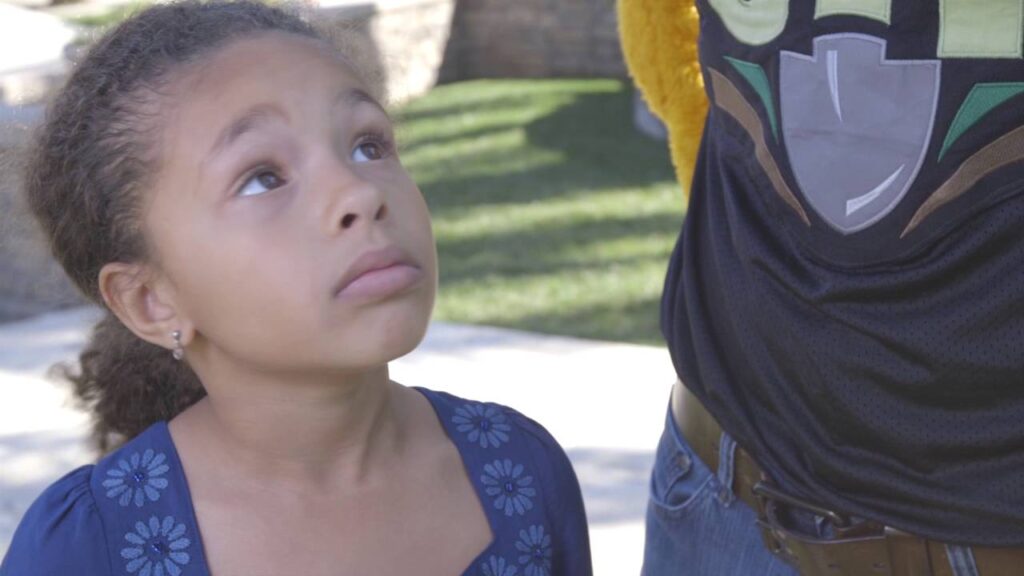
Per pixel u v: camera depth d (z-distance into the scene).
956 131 1.60
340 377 1.57
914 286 1.64
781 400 1.80
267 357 1.53
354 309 1.49
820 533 1.84
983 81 1.58
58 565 1.56
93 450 1.92
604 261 7.42
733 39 1.83
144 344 1.82
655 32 2.17
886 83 1.64
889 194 1.65
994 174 1.59
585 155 9.80
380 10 11.52
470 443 1.75
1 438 4.85
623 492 4.48
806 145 1.72
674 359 2.00
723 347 1.90
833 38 1.68
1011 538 1.66
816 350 1.72
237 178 1.51
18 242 1.80
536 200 8.69
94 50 1.64
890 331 1.65
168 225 1.55
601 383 5.43
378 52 1.81
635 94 10.78
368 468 1.65
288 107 1.53
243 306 1.52
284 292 1.49
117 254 1.60
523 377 5.48
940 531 1.71
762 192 1.79
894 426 1.68
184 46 1.57
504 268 7.33
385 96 1.79
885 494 1.73
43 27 7.95
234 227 1.50
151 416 1.85
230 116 1.52
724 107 1.87
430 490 1.70
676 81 2.18
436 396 1.79
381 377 1.63
